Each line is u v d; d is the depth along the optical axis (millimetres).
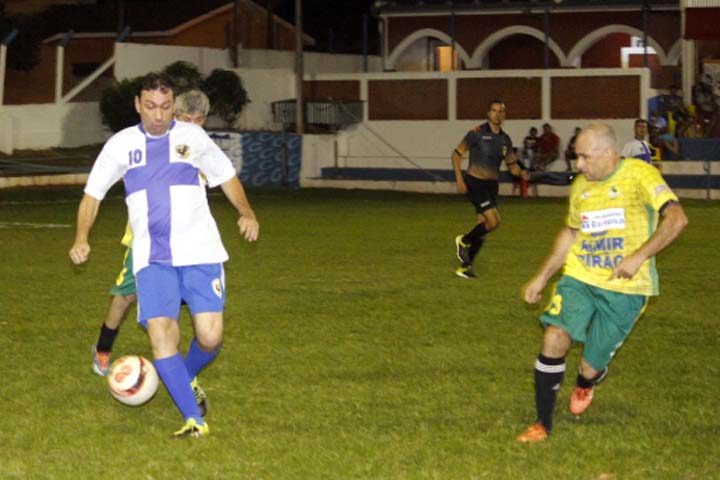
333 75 41344
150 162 7168
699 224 22750
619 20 46062
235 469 6504
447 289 13711
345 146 40062
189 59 40500
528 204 28531
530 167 34438
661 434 7277
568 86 39156
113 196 29109
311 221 23156
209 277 7262
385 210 26156
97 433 7324
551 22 47219
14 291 13484
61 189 30438
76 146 37281
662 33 45625
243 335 10711
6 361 9547
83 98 38062
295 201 28891
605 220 7164
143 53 38750
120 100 35812
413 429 7379
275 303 12617
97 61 47000
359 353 9922
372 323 11398
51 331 10930
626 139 38594
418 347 10188
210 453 6824
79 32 47125
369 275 14977
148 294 7152
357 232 20859
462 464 6590
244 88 40219
